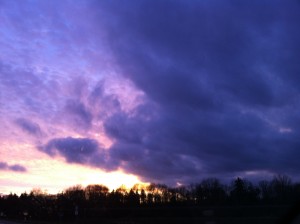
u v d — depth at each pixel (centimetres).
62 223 7931
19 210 16688
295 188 4759
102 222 4809
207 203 5288
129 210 4206
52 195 13425
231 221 2814
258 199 4834
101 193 9606
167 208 3519
